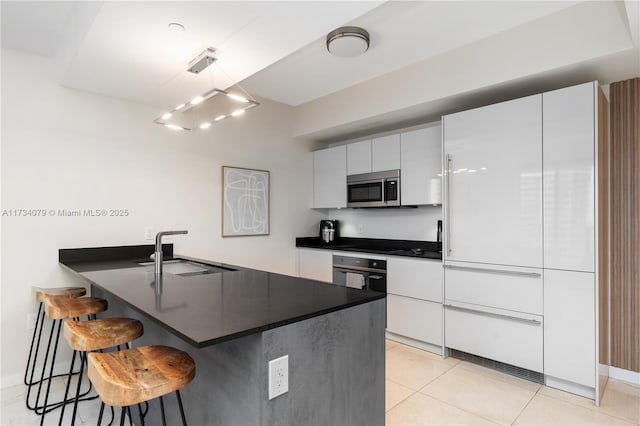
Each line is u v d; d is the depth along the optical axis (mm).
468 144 2863
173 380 1182
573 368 2355
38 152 2676
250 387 1204
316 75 3426
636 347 2549
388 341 3467
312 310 1360
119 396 1096
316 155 4617
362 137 4453
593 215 2266
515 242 2605
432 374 2719
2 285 2547
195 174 3535
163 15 1772
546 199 2457
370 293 1677
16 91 2596
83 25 1994
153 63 2328
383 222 4234
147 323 2047
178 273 2514
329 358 1401
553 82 2619
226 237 3770
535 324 2512
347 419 1472
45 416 2160
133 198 3123
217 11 1743
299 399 1284
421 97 3111
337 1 1676
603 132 2479
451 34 2646
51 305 2033
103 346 1612
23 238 2619
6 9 2188
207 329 1128
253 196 4020
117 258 3016
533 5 2293
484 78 2705
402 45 2812
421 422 2082
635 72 2449
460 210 2916
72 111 2814
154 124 3258
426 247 3801
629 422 2084
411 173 3535
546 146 2459
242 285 1871
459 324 2932
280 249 4301
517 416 2146
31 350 2439
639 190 2521
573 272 2348
